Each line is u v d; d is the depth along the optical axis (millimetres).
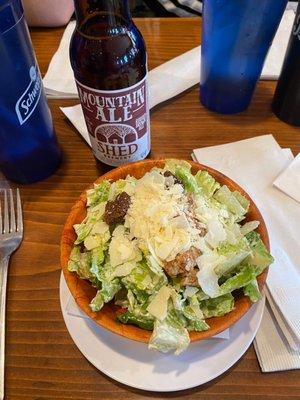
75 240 232
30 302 249
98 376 219
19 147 281
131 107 257
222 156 317
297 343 220
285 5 291
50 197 307
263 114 360
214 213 227
